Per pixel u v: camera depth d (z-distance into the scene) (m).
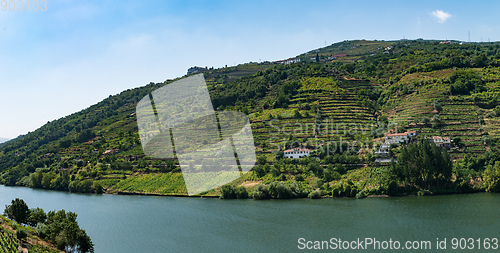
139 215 96.75
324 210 91.12
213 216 90.94
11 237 54.16
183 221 88.06
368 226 76.88
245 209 96.00
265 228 79.06
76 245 59.41
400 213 84.81
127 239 76.88
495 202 89.19
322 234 73.25
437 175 103.12
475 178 104.31
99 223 91.62
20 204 75.06
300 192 107.38
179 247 69.88
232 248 68.06
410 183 104.94
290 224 81.06
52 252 55.38
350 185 105.38
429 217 80.62
